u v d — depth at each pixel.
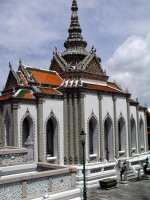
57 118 41.47
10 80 44.53
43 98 39.78
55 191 18.42
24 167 21.05
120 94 48.81
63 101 42.59
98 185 33.59
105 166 35.88
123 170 35.72
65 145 41.78
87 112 42.34
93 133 44.38
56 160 41.00
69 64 48.38
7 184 16.09
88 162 41.25
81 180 32.97
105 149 47.06
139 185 34.06
